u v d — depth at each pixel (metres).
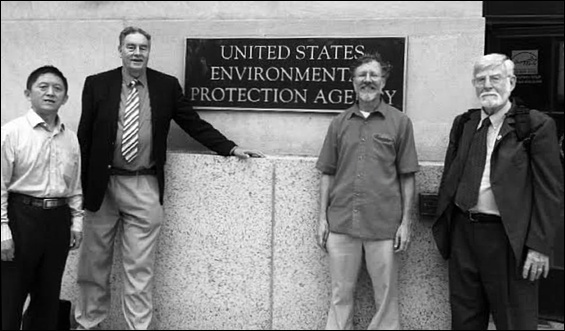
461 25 4.15
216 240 4.32
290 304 4.23
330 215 3.87
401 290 4.09
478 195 3.49
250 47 4.42
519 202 3.39
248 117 4.48
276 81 4.40
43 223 3.64
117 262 4.45
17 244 3.61
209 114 4.53
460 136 3.67
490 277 3.49
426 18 4.19
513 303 3.45
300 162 4.16
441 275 4.04
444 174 3.72
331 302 4.01
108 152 4.07
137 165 4.14
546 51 4.61
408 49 4.21
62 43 4.71
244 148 4.49
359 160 3.78
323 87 4.33
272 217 4.22
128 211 4.17
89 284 4.30
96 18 4.75
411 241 4.05
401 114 3.81
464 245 3.61
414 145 3.80
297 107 4.37
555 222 3.37
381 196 3.75
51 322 3.83
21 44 4.77
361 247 3.87
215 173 4.30
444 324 4.05
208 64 4.50
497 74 3.44
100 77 4.13
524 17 4.62
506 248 3.44
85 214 4.24
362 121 3.80
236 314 4.31
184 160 4.34
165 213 4.39
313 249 4.17
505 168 3.39
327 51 4.31
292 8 4.48
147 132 4.11
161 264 4.41
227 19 4.57
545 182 3.36
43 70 3.64
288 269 4.21
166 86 4.18
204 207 4.32
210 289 4.34
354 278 3.90
